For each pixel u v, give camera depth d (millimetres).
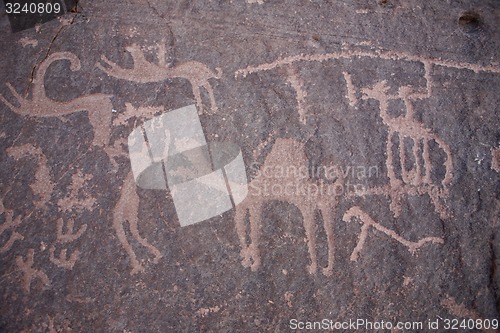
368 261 1512
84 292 1473
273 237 1522
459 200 1559
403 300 1485
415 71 1685
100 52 1697
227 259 1504
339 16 1749
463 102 1651
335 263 1509
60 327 1446
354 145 1600
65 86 1656
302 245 1519
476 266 1508
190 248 1511
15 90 1652
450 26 1746
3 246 1502
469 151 1604
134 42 1713
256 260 1504
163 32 1725
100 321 1456
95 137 1602
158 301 1474
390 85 1665
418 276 1502
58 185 1555
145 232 1520
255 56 1689
